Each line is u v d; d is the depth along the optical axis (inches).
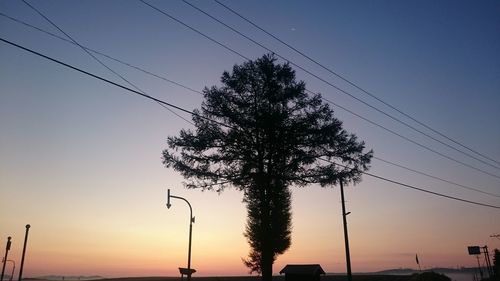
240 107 983.6
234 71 1008.9
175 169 987.9
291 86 997.8
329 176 962.7
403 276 3435.0
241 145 968.9
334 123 983.6
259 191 1000.9
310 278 1924.2
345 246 1336.1
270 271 994.1
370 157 991.0
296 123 966.4
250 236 1449.3
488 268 3412.9
